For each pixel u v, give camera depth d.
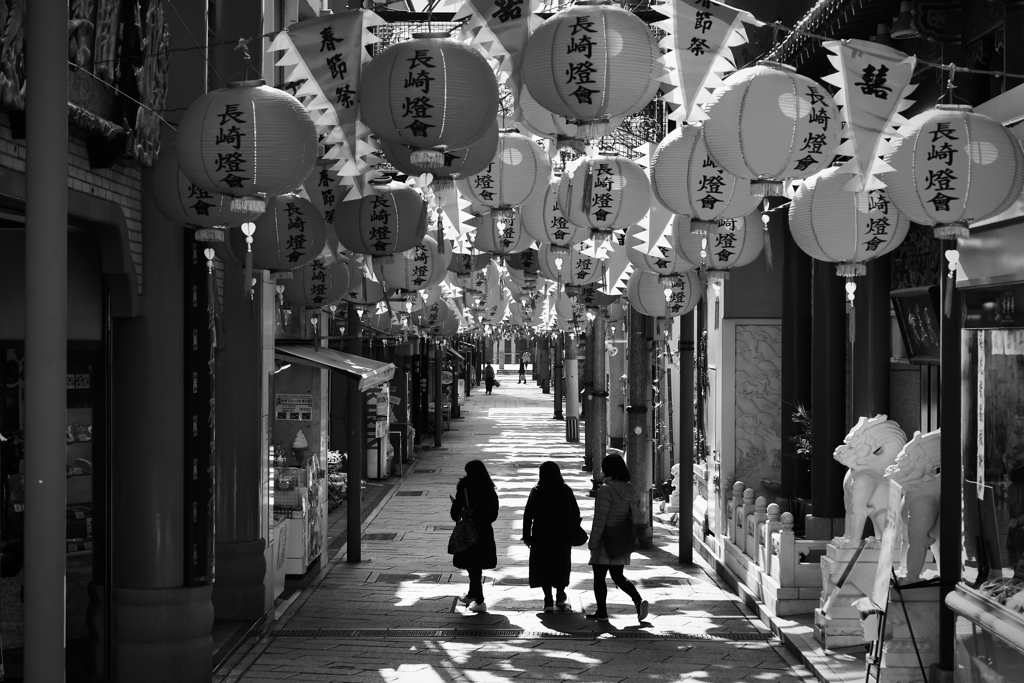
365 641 9.98
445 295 15.37
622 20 5.05
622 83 5.04
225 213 6.47
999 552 6.63
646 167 7.43
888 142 5.20
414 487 22.55
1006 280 6.43
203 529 8.32
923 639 7.54
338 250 8.64
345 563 14.08
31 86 4.14
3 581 8.90
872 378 10.38
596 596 10.81
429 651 9.62
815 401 11.09
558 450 31.09
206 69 8.45
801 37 9.45
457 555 11.19
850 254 6.46
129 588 8.16
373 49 9.09
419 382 32.50
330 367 12.80
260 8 10.26
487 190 7.30
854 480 9.00
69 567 9.32
